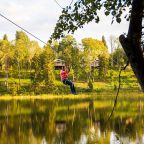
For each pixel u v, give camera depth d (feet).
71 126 178.81
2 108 292.20
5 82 487.20
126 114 215.72
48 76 454.81
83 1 23.95
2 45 549.54
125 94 415.23
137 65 18.95
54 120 205.46
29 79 506.07
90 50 540.93
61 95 435.94
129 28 19.35
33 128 175.83
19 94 445.37
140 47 19.17
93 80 499.51
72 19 24.39
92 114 228.43
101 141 135.74
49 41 25.09
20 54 533.96
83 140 139.44
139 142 131.23
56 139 144.56
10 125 187.73
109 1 23.27
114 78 498.28
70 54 481.05
